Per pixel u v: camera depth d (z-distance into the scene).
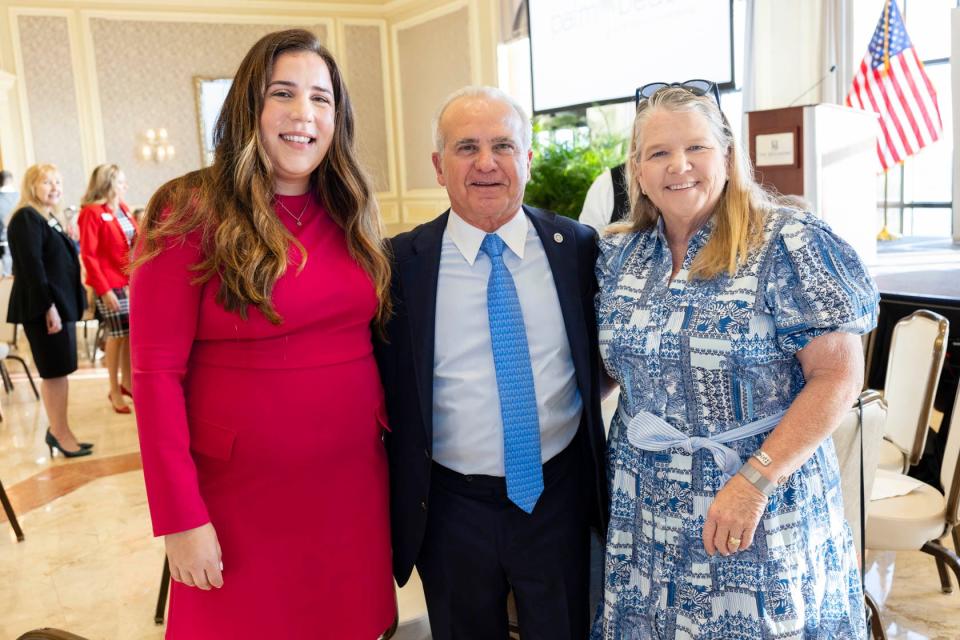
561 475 1.86
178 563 1.56
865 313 1.49
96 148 9.45
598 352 1.89
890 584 2.98
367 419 1.73
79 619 3.03
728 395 1.58
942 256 4.56
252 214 1.56
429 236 1.87
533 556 1.83
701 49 6.25
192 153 9.81
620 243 1.81
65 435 4.94
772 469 1.51
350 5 10.05
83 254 5.61
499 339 1.79
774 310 1.53
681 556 1.63
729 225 1.59
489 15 8.73
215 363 1.61
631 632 1.73
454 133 1.78
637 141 1.71
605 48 7.10
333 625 1.71
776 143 3.41
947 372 3.29
